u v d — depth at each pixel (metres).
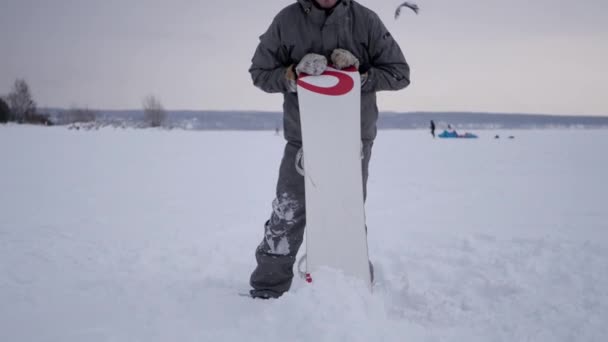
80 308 2.12
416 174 9.47
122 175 9.47
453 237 3.88
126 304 2.17
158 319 1.95
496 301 2.42
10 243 3.87
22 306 2.16
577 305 2.32
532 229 4.32
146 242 3.98
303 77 2.33
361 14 2.38
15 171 9.84
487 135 34.78
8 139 21.48
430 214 5.25
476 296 2.52
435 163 12.01
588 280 2.67
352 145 2.29
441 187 7.55
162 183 8.33
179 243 3.93
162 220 5.04
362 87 2.39
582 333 2.00
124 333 1.82
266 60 2.42
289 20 2.37
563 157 13.46
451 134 30.48
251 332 1.78
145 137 27.56
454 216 5.12
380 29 2.40
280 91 2.42
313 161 2.26
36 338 1.80
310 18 2.35
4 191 7.21
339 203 2.26
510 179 8.52
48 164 11.43
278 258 2.38
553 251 3.30
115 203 6.23
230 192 7.30
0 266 3.05
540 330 2.04
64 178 8.88
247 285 2.71
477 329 2.06
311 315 1.80
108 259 3.36
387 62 2.42
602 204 5.84
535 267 2.93
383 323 1.93
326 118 2.29
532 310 2.26
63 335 1.82
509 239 3.75
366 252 2.25
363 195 2.49
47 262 3.21
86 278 2.76
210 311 2.04
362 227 2.27
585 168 10.33
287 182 2.39
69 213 5.49
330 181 2.26
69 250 3.64
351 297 1.96
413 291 2.53
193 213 5.48
